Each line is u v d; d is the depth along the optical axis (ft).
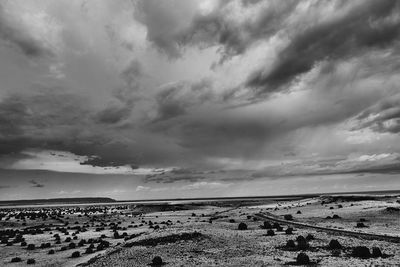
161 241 199.93
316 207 457.68
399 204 396.98
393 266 124.36
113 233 306.35
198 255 162.81
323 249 163.84
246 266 133.80
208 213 521.65
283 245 177.17
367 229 231.30
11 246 254.68
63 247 226.17
